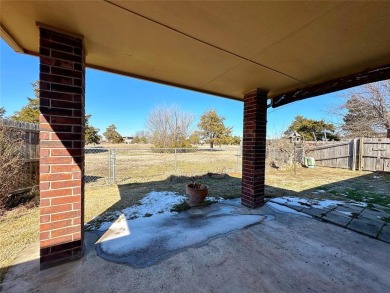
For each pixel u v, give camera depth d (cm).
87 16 167
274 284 174
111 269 192
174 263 203
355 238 260
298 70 276
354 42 200
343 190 523
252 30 182
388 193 493
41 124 187
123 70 286
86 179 664
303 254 222
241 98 429
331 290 168
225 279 180
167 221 309
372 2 141
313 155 1092
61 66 192
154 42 209
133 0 146
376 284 176
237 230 279
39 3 151
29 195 417
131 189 517
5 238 254
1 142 365
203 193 382
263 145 382
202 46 215
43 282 173
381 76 253
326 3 143
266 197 447
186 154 1697
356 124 1121
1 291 161
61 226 197
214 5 148
